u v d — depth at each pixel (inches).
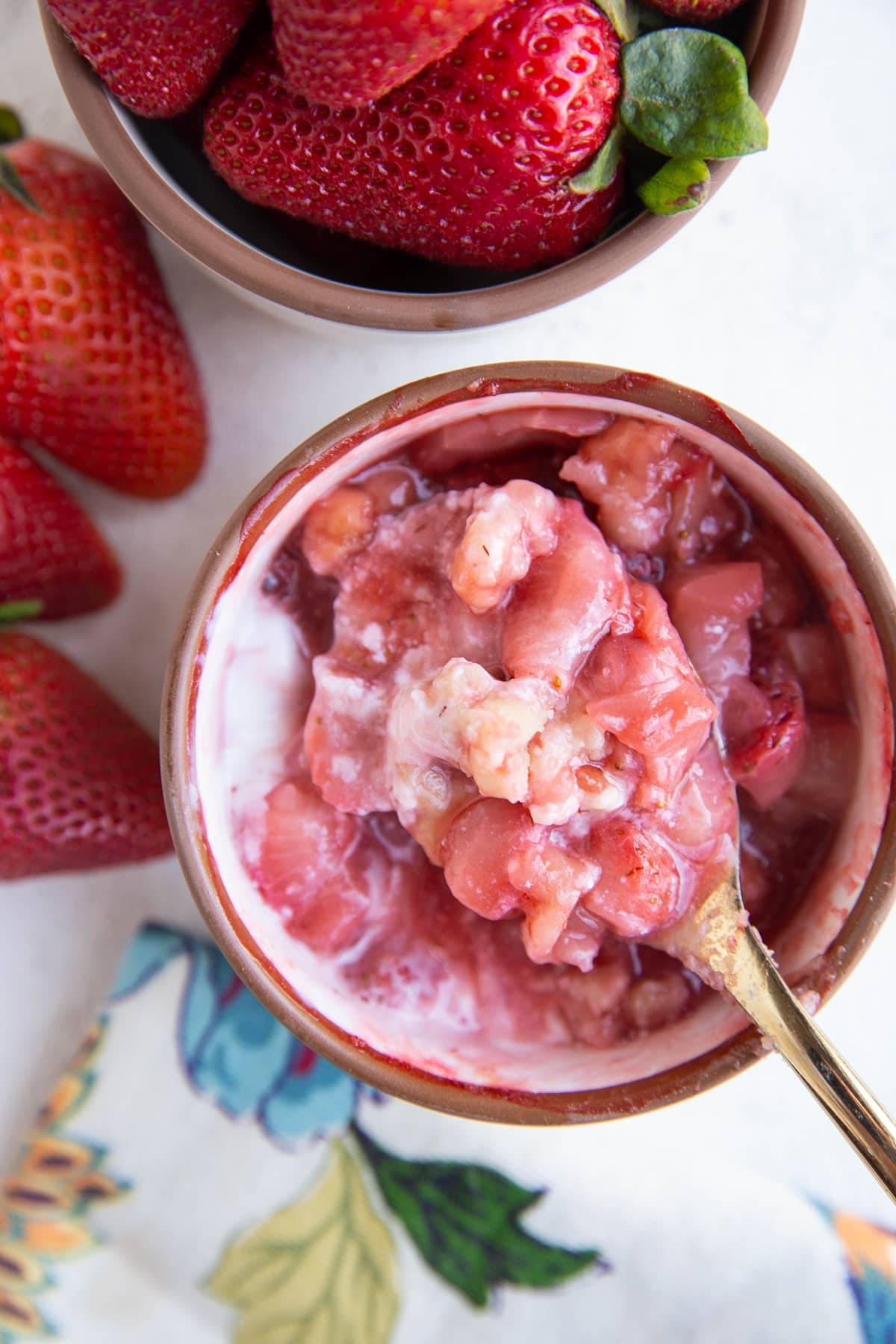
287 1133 11.6
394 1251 11.6
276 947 9.5
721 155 9.0
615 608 9.2
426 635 9.5
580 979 9.6
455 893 9.3
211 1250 11.6
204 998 11.6
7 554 11.3
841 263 11.5
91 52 9.2
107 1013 11.7
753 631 9.6
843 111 11.4
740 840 9.7
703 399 8.9
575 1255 11.5
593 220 9.5
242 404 11.6
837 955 9.1
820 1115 11.7
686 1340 11.4
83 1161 11.6
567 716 9.2
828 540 9.0
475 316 9.3
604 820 9.2
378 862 9.9
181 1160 11.6
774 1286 11.4
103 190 10.8
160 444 11.3
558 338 11.5
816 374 11.5
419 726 9.1
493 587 9.0
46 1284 11.7
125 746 11.4
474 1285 11.6
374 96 8.9
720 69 8.9
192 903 12.0
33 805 11.1
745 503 9.5
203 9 9.0
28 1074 12.1
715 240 11.5
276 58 9.3
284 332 11.5
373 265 10.2
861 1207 11.6
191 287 11.4
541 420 9.2
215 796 9.4
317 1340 11.6
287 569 9.8
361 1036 9.3
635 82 9.0
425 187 9.3
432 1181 11.6
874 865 9.1
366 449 9.2
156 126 9.9
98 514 11.8
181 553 11.8
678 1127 11.7
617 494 9.3
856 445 11.5
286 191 9.6
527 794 9.0
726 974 9.2
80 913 12.0
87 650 11.9
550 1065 9.5
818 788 9.5
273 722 9.8
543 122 8.9
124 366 10.9
